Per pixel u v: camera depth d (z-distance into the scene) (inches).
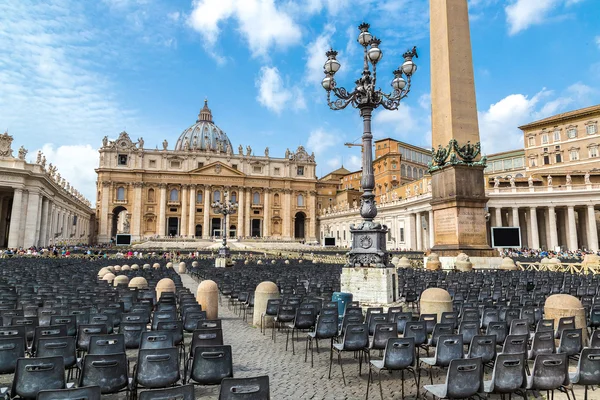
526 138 2763.3
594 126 2409.0
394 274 493.7
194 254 2091.5
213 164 4050.2
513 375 204.5
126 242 2003.0
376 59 502.0
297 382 276.1
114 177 3838.6
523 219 2182.6
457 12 1015.6
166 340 254.2
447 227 980.6
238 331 449.7
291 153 4507.9
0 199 2313.0
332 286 602.5
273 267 1177.4
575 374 220.4
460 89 994.7
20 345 235.0
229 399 165.8
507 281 665.0
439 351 248.5
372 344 288.8
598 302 421.7
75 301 416.2
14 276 728.3
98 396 156.1
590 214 1904.5
